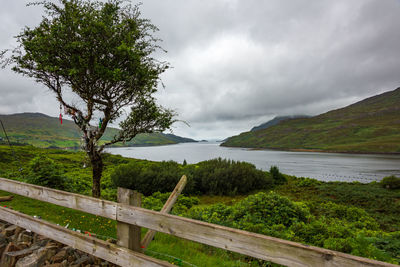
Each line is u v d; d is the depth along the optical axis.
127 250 2.43
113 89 7.85
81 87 7.45
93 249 2.71
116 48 6.57
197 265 3.84
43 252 3.17
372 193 20.17
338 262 1.43
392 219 13.53
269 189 24.19
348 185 24.19
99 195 8.36
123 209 2.46
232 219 8.74
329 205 14.60
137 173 19.25
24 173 10.95
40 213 5.80
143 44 8.06
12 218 3.72
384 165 78.31
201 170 23.36
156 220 2.24
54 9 6.55
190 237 2.06
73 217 5.61
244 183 22.41
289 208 8.95
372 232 7.95
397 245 6.27
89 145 7.87
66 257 3.25
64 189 9.81
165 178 19.06
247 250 1.78
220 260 4.26
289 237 6.71
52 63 6.71
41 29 6.82
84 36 6.49
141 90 7.98
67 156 37.53
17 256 3.15
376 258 5.27
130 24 7.29
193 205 14.29
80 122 7.66
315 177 49.12
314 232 7.17
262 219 8.69
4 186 3.81
